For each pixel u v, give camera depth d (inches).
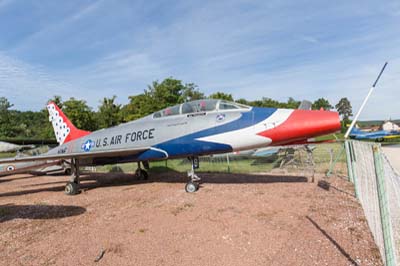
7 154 1055.6
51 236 185.5
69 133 555.8
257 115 299.6
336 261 129.5
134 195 320.8
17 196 357.7
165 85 1786.4
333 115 269.1
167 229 187.8
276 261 131.9
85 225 207.5
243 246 152.3
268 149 626.8
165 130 346.6
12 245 171.9
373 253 137.6
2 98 2974.9
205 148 314.7
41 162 568.7
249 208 234.1
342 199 256.5
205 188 337.1
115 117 1688.0
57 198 329.1
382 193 109.3
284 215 209.9
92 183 456.4
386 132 1280.8
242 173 482.9
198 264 132.6
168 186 374.9
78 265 137.3
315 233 168.4
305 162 548.4
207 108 332.2
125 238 173.5
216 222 198.4
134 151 359.3
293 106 2834.6
